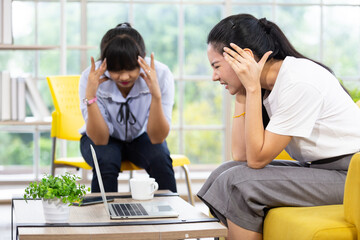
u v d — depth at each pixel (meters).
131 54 2.63
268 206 1.93
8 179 4.87
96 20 4.95
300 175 1.94
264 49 2.04
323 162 2.03
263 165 1.96
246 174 1.93
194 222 1.75
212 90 5.10
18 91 3.85
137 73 2.70
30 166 4.92
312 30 5.15
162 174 2.86
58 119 3.32
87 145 2.94
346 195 1.69
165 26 5.03
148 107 2.93
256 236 1.94
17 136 4.88
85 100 2.78
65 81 3.49
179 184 5.01
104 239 1.61
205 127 5.08
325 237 1.63
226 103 5.01
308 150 2.00
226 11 4.98
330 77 2.00
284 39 2.09
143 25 5.01
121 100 2.88
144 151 2.90
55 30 4.89
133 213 1.84
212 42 2.07
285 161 2.27
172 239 1.64
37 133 4.89
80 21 4.90
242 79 1.98
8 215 3.89
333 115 1.95
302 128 1.92
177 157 3.20
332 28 5.16
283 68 1.98
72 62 4.92
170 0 5.00
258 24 2.08
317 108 1.93
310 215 1.78
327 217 1.74
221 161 5.12
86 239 1.61
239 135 2.35
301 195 1.93
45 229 1.66
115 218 1.80
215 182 2.00
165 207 1.95
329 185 1.94
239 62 2.00
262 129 1.96
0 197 4.38
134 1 4.97
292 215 1.80
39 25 4.87
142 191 2.14
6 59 4.82
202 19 5.06
